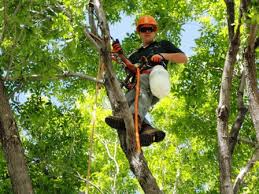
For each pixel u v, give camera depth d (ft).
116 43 18.76
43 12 26.96
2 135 22.95
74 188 41.09
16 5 25.03
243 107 27.73
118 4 38.17
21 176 22.21
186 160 66.85
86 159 42.88
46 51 27.14
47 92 40.78
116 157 72.33
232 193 22.36
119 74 39.01
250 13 20.45
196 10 44.32
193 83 42.98
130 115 18.08
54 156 42.22
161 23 41.57
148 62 19.29
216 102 43.01
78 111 44.47
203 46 44.24
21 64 26.40
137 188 74.38
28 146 41.65
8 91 34.37
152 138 18.70
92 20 20.81
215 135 42.98
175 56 19.43
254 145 32.07
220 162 22.98
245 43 25.26
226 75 23.70
